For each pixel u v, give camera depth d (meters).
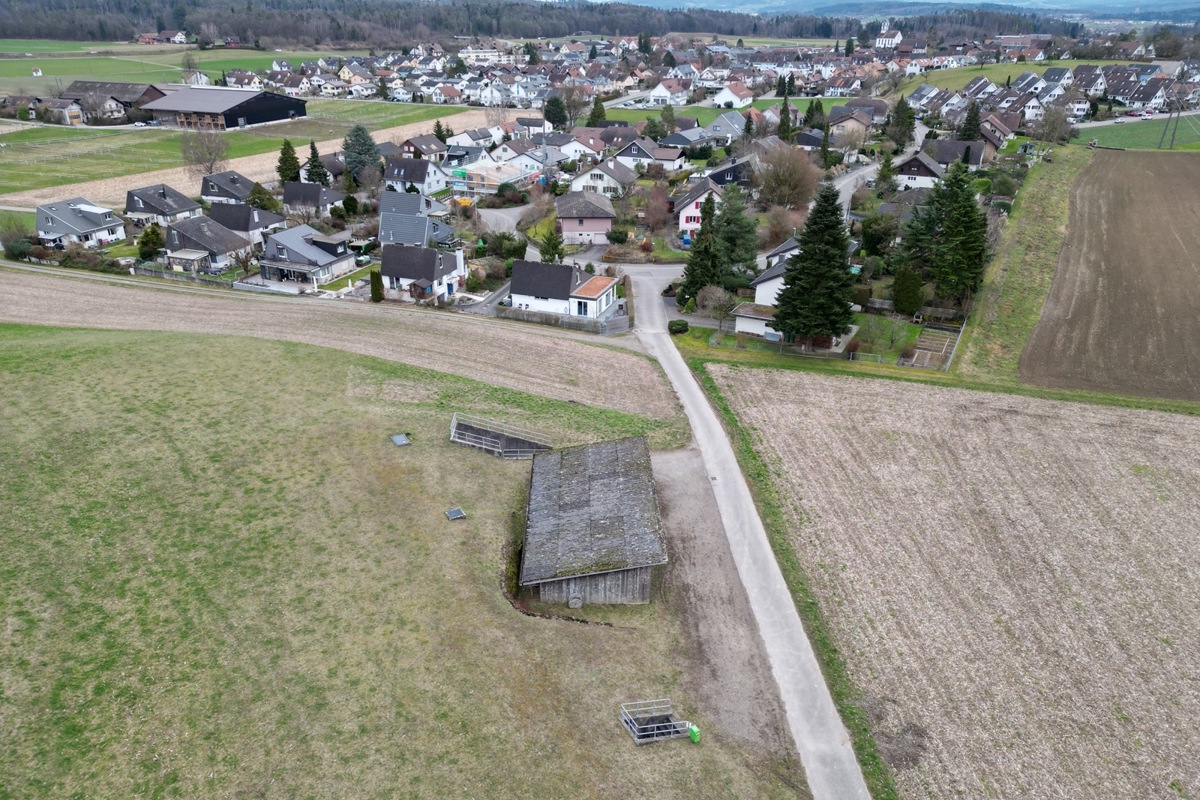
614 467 36.62
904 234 67.06
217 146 107.12
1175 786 23.56
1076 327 58.56
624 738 24.30
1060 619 30.33
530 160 109.38
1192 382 50.41
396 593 29.56
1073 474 40.16
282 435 39.66
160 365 46.53
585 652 27.72
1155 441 43.16
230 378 45.59
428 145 121.50
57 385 42.81
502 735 23.89
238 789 21.84
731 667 27.73
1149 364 52.88
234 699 24.69
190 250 73.12
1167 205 87.81
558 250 74.69
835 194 51.22
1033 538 35.19
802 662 28.03
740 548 34.41
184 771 22.27
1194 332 57.22
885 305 62.56
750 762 23.92
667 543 34.69
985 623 30.11
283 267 69.19
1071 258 72.38
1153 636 29.48
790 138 120.94
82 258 72.81
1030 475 40.09
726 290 65.06
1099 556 34.00
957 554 34.16
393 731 23.80
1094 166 107.12
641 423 45.41
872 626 29.94
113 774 22.06
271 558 31.12
